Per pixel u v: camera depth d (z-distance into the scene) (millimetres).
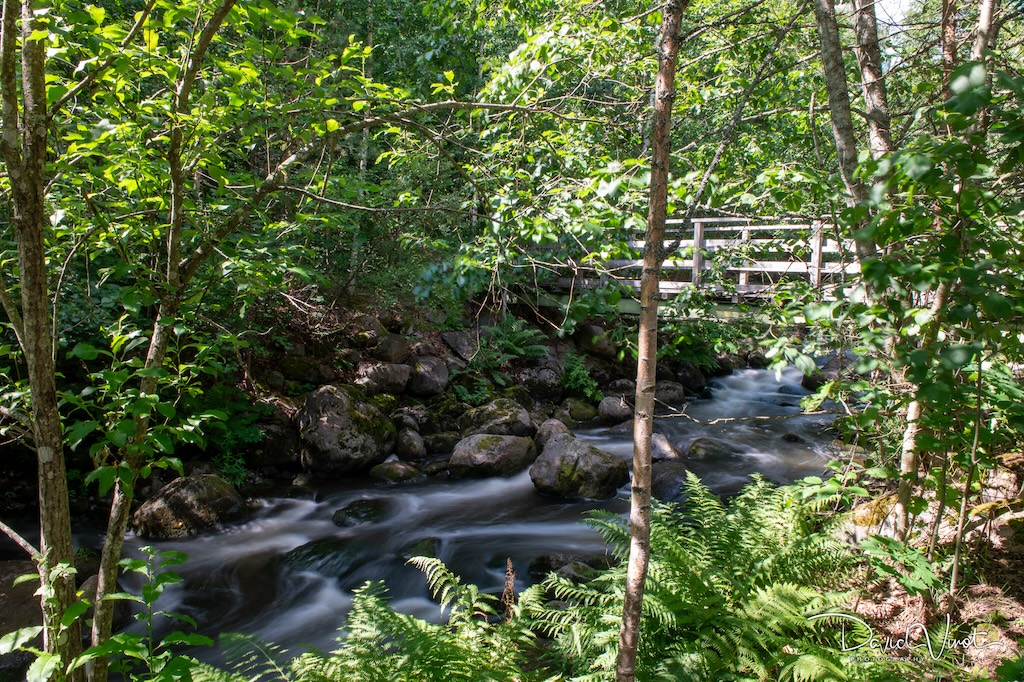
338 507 7254
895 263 1997
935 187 2072
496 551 5961
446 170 5969
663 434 8719
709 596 3404
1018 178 2705
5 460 6754
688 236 7477
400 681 2941
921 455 3631
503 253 2863
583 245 2928
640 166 2686
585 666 3348
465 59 6566
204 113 2402
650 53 4590
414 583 5527
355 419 8273
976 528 3568
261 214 2734
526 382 11164
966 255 2105
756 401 11570
